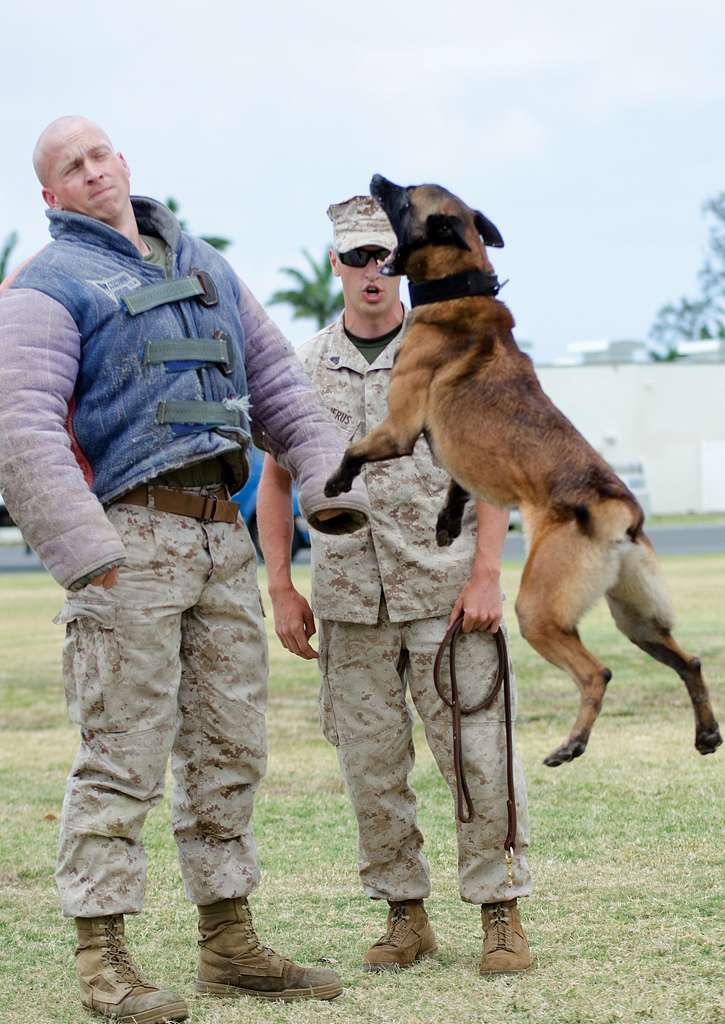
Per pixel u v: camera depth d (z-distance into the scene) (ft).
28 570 84.48
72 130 13.43
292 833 20.07
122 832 13.20
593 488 13.82
